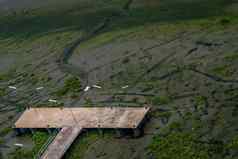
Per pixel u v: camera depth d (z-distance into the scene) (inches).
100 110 1807.3
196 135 1608.0
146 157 1565.0
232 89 1813.5
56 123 1796.3
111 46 2447.1
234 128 1600.6
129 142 1654.8
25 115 1909.4
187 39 2301.9
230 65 1971.0
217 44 2174.0
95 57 2372.0
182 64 2082.9
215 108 1727.4
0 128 1962.4
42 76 2336.4
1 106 2148.1
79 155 1643.7
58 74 2305.6
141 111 1734.7
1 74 2484.0
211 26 2379.4
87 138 1716.3
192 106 1772.9
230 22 2365.9
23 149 1770.4
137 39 2454.5
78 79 2194.9
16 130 1862.7
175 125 1681.8
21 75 2413.9
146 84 1996.8
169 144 1594.5
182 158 1518.2
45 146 1695.4
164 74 2039.9
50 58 2519.7
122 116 1731.1
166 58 2171.5
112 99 1947.6
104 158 1603.1
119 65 2220.7
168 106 1807.3
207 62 2043.6
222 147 1525.6
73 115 1823.3
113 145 1657.2
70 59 2438.5
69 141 1683.1
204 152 1519.4
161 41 2354.8
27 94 2196.1
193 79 1945.1
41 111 1908.2
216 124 1641.2
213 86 1863.9
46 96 2123.5
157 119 1743.4
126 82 2055.9
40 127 1806.1
